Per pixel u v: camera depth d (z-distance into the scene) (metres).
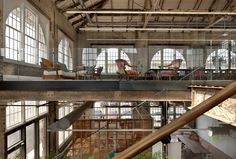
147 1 16.05
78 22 19.59
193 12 11.70
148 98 6.88
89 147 11.38
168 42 19.44
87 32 21.64
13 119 8.59
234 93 0.70
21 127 9.09
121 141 11.51
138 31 22.20
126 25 19.86
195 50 9.28
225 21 18.73
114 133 11.53
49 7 12.73
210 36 21.64
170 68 8.89
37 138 10.88
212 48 9.15
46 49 12.30
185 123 0.74
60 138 14.93
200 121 16.66
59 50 15.35
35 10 10.50
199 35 21.91
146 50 9.28
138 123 11.75
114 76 8.65
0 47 7.38
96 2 17.33
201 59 9.12
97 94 6.86
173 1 18.06
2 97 6.71
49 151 12.39
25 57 9.70
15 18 8.88
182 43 15.03
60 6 14.84
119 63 8.52
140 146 0.75
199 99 5.95
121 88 6.88
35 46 10.88
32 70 9.66
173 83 6.97
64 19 16.47
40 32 11.81
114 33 21.72
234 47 8.97
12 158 8.37
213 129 8.55
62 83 6.81
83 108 6.34
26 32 9.91
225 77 8.47
